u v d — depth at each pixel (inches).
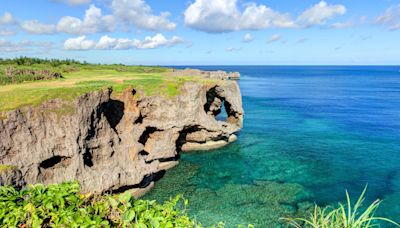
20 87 1408.7
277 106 3415.4
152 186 1306.6
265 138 2017.7
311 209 1063.0
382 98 4151.1
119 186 1207.6
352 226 247.4
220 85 1969.7
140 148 1396.4
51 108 1097.4
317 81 7564.0
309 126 2377.0
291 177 1354.6
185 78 2030.0
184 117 1658.5
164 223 250.4
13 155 984.3
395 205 1085.1
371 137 2027.6
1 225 227.9
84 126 1147.3
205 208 1085.8
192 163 1578.5
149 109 1600.6
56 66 3253.0
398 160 1560.0
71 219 235.9
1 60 3218.5
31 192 259.8
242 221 993.5
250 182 1311.5
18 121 1007.6
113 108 1419.8
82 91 1199.6
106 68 3506.4
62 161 1115.9
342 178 1336.1
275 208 1076.5
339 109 3216.0
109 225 246.1
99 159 1230.9
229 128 1923.0
